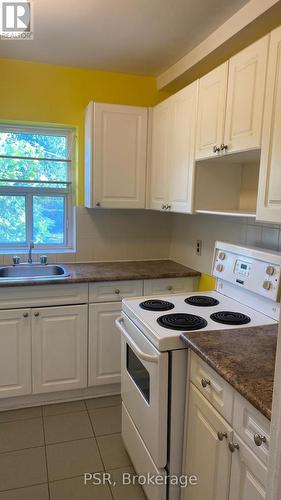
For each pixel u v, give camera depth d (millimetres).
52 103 2723
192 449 1475
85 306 2439
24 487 1785
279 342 658
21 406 2445
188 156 2143
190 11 1866
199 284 2691
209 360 1268
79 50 2406
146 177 2699
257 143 1503
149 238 3104
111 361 2559
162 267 2820
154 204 2660
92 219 2930
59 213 2980
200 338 1462
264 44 1443
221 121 1779
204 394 1371
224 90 1746
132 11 1876
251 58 1533
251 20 1763
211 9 1845
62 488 1786
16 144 2801
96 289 2453
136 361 1810
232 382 1127
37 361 2391
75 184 2953
